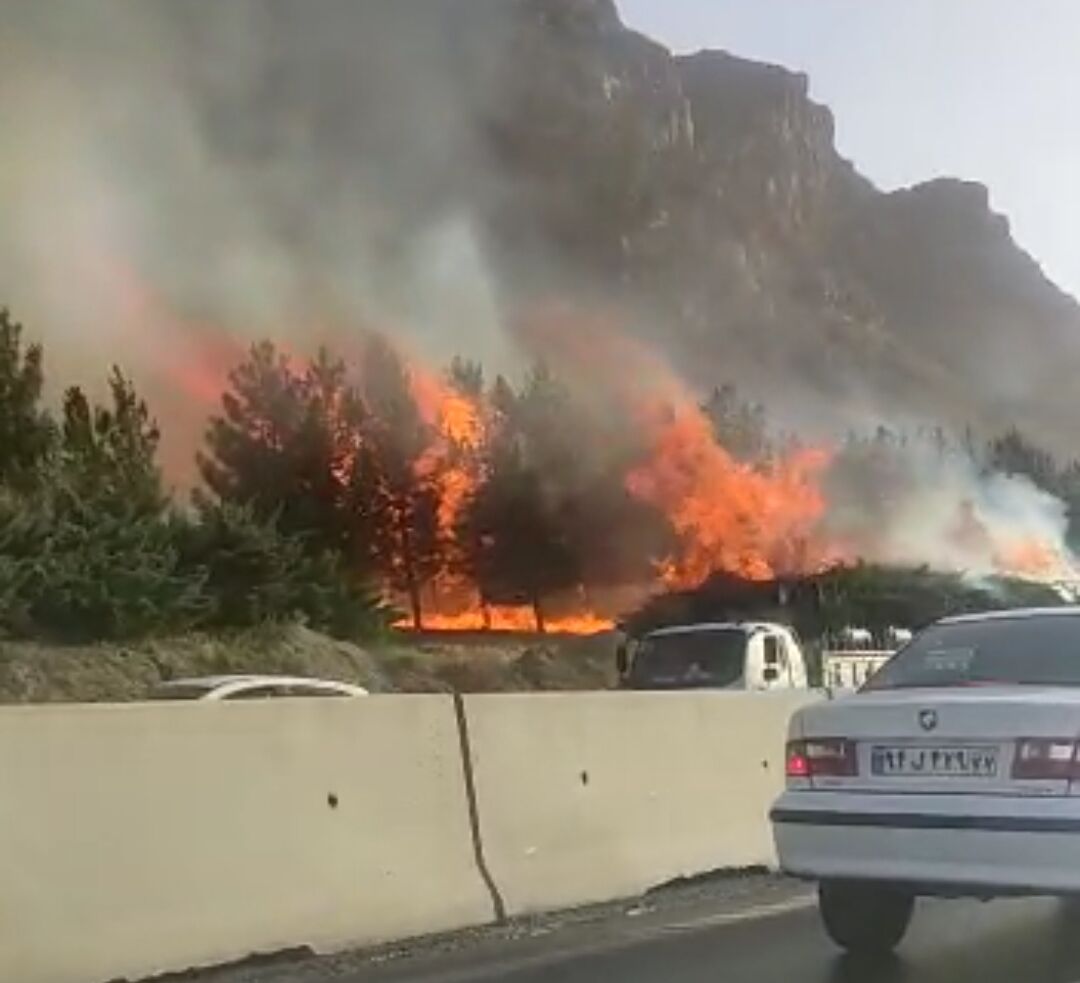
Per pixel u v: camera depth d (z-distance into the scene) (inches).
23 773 283.3
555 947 331.6
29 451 1535.4
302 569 1432.1
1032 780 267.9
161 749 306.2
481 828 369.1
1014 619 310.8
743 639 735.7
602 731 410.9
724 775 449.7
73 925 282.8
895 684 306.5
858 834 283.7
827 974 296.0
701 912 378.3
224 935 306.2
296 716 333.7
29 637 1095.6
